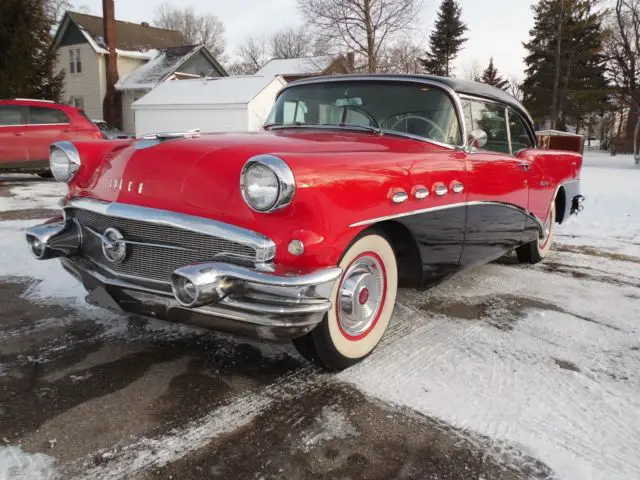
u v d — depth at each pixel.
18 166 11.19
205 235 2.50
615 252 6.14
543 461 2.15
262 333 2.46
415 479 2.03
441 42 54.28
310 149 2.81
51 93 20.34
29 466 2.03
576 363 3.06
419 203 3.05
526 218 4.60
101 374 2.77
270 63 40.34
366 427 2.35
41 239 2.96
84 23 32.38
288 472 2.04
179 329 3.38
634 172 18.09
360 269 2.88
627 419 2.47
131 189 2.73
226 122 27.12
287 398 2.58
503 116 4.33
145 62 34.28
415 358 3.07
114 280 2.75
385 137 3.49
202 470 2.04
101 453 2.12
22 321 3.46
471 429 2.36
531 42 44.16
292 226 2.40
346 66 29.73
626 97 29.84
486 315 3.85
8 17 19.03
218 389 2.65
